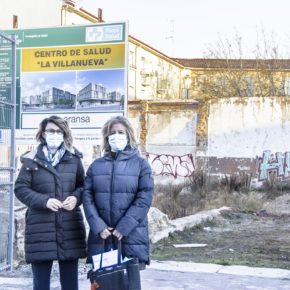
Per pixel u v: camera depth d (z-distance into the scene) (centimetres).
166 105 2927
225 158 2794
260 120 2741
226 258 1007
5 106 838
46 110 1252
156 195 1939
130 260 518
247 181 2470
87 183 534
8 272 823
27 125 1266
